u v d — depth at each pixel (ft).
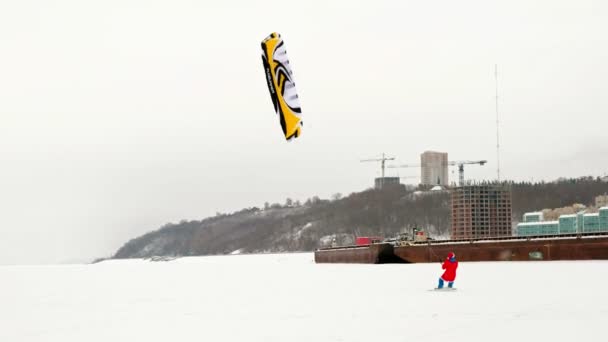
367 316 81.00
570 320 72.02
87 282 216.13
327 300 106.83
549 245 273.13
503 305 88.48
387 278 172.14
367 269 254.68
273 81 72.84
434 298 102.89
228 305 103.50
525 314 78.02
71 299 128.57
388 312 84.69
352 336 65.05
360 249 370.73
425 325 71.05
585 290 109.29
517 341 59.26
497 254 290.56
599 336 61.11
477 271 182.50
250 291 138.31
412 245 330.75
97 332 74.54
